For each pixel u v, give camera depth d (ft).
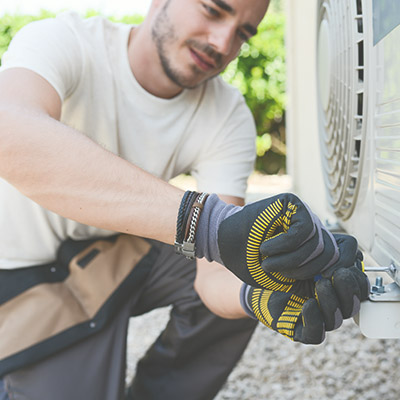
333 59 4.44
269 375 7.27
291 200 2.70
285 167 26.08
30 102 3.57
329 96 4.67
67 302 4.71
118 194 3.03
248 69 25.05
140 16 25.76
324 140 5.20
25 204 4.71
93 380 4.58
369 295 3.07
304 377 7.11
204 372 5.42
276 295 3.21
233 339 5.28
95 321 4.67
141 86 4.82
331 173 4.96
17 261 4.88
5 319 4.54
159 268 5.25
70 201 3.08
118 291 4.86
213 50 4.33
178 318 5.32
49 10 25.30
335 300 2.69
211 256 2.99
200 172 5.36
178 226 2.93
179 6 4.31
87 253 5.02
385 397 6.43
